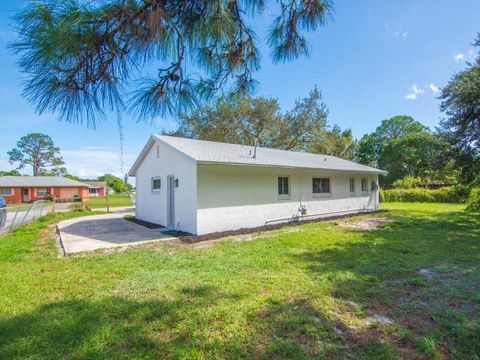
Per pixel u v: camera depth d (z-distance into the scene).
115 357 2.26
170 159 9.48
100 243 7.05
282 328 2.71
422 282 3.85
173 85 1.97
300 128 21.17
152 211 11.01
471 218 10.77
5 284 3.96
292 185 10.91
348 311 3.08
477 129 9.35
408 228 8.64
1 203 11.88
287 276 4.20
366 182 14.97
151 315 2.96
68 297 3.50
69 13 1.26
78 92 1.48
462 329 2.65
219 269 4.61
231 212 8.79
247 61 2.43
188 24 1.83
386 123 40.69
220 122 19.31
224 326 2.74
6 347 2.38
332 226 9.52
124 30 1.46
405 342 2.47
